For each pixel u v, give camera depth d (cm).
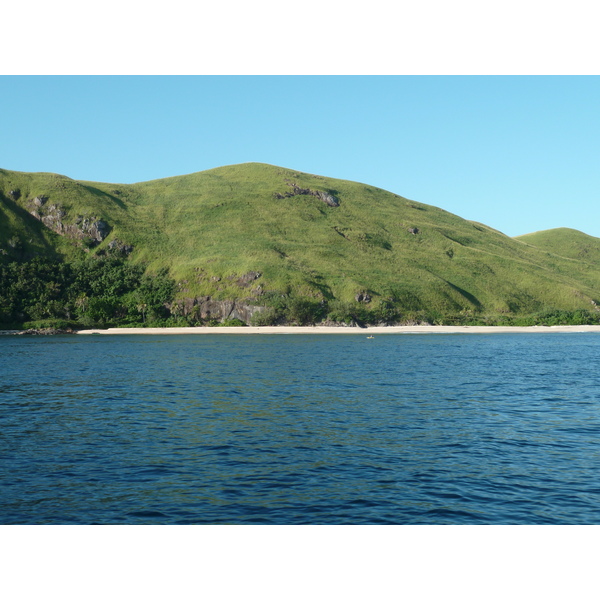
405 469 2406
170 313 19950
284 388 5028
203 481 2238
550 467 2438
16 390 4978
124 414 3750
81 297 19800
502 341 13250
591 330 18712
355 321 19038
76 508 1948
